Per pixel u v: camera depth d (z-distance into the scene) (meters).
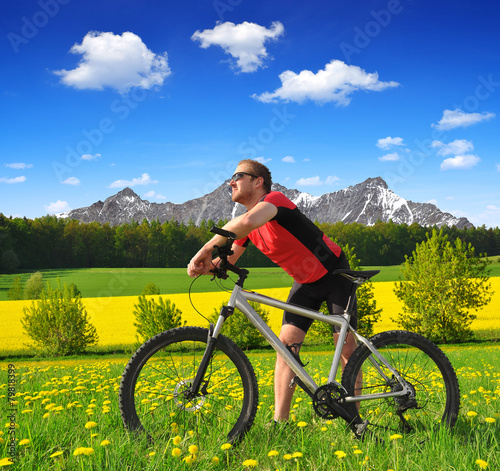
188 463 1.74
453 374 2.46
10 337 25.75
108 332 26.70
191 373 2.23
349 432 2.31
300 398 3.22
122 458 1.84
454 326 24.95
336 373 2.37
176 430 2.15
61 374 6.06
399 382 2.39
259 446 2.07
